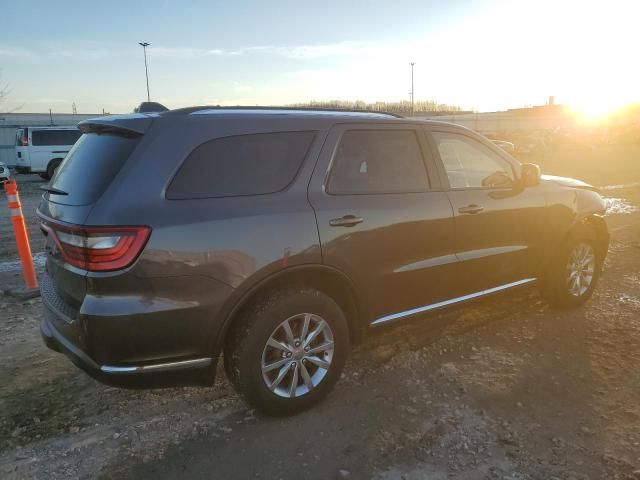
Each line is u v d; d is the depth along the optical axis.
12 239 8.47
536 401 3.29
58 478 2.66
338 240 3.11
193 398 3.41
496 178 4.07
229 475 2.67
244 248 2.78
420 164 3.66
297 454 2.82
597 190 5.07
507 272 4.21
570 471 2.64
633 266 6.26
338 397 3.38
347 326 3.28
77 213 2.62
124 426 3.11
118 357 2.60
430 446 2.87
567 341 4.16
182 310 2.65
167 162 2.72
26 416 3.21
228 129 2.92
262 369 2.96
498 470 2.66
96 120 3.06
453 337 4.25
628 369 3.69
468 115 63.62
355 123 3.38
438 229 3.62
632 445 2.84
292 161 3.09
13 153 28.89
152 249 2.56
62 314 2.79
